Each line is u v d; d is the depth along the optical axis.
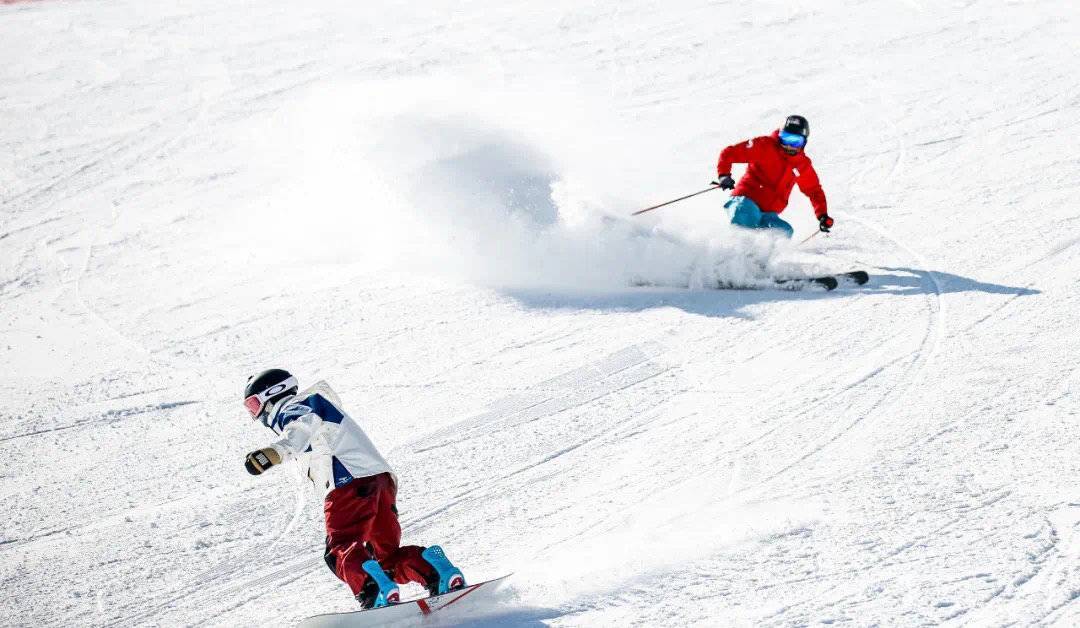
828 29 73.38
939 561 14.89
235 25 94.31
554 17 86.94
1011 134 46.06
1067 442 18.98
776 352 27.19
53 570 20.41
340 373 30.03
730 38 74.56
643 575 16.12
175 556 20.38
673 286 34.34
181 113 70.06
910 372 24.36
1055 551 14.69
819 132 51.50
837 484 18.81
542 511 20.09
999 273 30.58
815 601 14.15
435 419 25.84
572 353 29.25
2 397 31.23
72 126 68.81
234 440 26.36
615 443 23.00
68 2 107.75
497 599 16.08
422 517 20.64
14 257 47.34
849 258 34.09
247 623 17.27
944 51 63.56
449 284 37.16
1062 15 68.12
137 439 27.11
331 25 91.69
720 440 22.20
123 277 43.25
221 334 35.03
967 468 18.55
